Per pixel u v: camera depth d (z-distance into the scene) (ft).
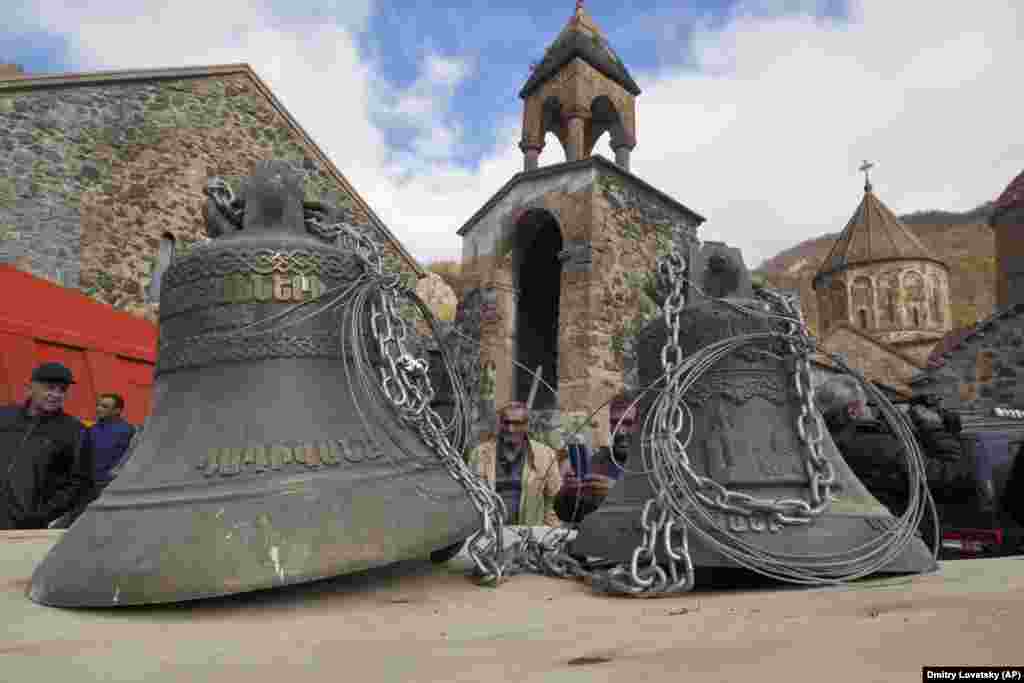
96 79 32.68
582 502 9.64
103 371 24.64
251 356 6.09
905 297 92.79
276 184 6.81
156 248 33.27
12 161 30.48
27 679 2.93
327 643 3.67
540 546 7.13
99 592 4.76
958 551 15.99
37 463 12.94
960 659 2.18
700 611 4.29
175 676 2.92
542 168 41.93
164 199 33.73
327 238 7.07
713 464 6.48
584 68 44.73
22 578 6.14
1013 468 10.33
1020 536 15.12
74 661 3.30
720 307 7.00
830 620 3.32
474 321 44.37
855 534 5.98
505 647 3.26
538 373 8.27
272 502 5.13
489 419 14.97
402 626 4.18
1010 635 2.48
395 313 6.90
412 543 5.23
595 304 37.83
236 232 6.76
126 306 31.94
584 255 38.75
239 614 4.70
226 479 5.34
